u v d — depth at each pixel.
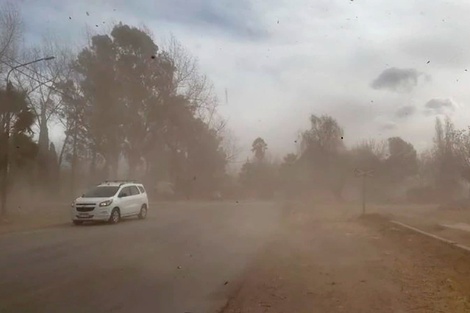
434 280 10.79
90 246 16.38
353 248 15.85
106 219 24.33
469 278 10.89
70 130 49.66
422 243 15.98
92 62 49.06
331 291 9.87
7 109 25.81
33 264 12.80
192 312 8.46
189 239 18.59
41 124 45.75
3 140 25.59
